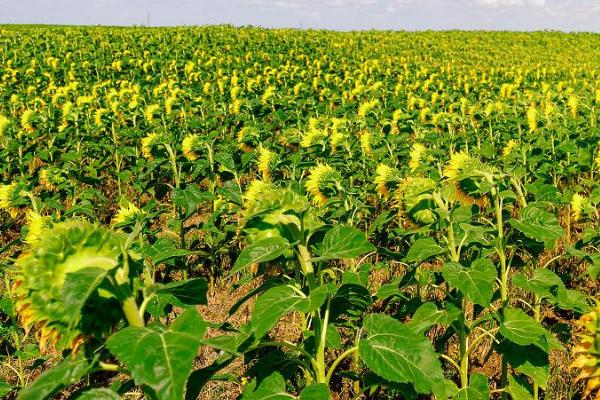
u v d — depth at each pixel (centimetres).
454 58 3266
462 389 270
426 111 999
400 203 319
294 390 328
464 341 277
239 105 1067
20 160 727
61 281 149
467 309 433
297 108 1100
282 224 201
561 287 277
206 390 362
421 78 2073
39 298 147
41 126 905
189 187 449
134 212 383
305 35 3559
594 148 686
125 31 3441
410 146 742
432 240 273
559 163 683
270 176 557
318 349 204
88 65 2189
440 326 418
